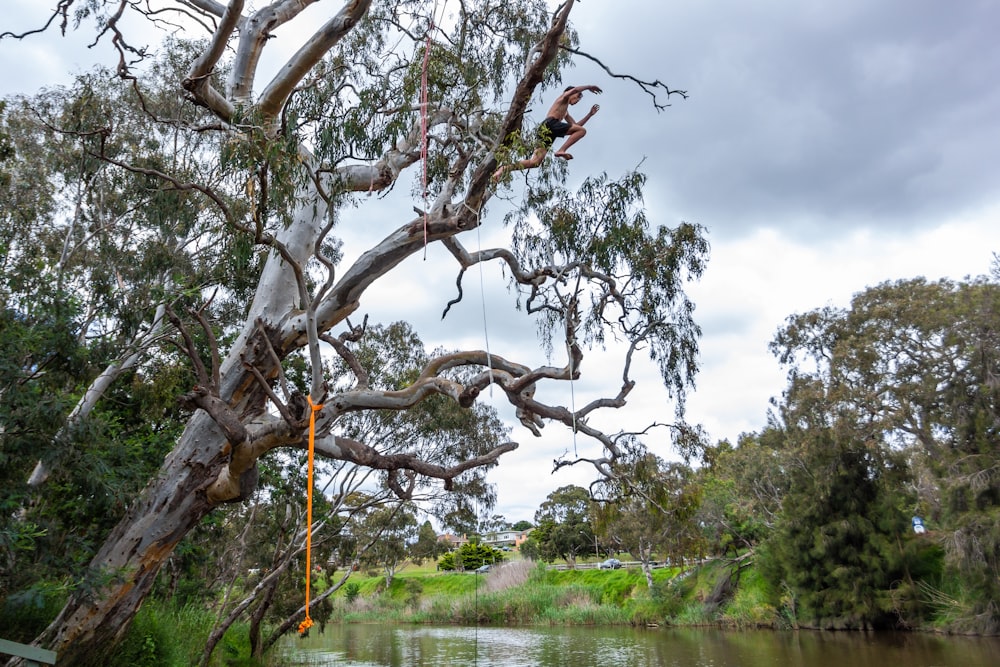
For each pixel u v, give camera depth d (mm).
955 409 28719
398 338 21141
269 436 8352
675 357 11695
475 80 10500
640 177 10711
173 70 15406
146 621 12078
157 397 14008
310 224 10828
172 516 9719
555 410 11094
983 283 29391
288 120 8148
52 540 9680
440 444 22203
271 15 10594
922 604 27719
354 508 22250
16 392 8609
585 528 53000
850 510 30109
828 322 35312
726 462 38406
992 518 24781
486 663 23484
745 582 35875
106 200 15438
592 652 25891
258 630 19531
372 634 36562
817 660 21609
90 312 12547
